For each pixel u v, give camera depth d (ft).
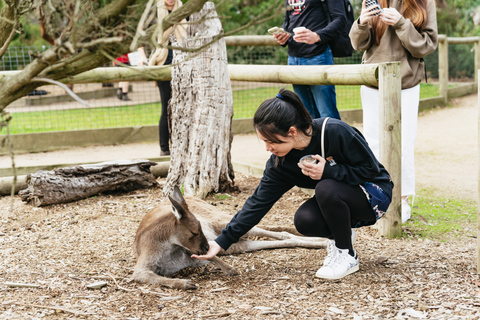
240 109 36.19
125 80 17.75
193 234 10.84
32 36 26.84
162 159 20.57
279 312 8.79
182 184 16.72
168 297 9.58
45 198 15.64
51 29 6.98
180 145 16.60
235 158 23.24
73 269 11.03
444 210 15.21
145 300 9.46
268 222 14.33
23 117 33.73
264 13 6.65
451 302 8.95
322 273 10.15
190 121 16.44
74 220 14.52
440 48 35.83
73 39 6.27
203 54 15.94
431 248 11.96
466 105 36.17
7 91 7.16
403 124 13.88
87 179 16.38
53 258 11.72
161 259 10.91
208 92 16.14
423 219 14.29
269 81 17.17
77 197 16.22
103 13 7.00
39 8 7.36
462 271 10.42
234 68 19.01
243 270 11.12
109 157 24.04
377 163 10.09
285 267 11.14
